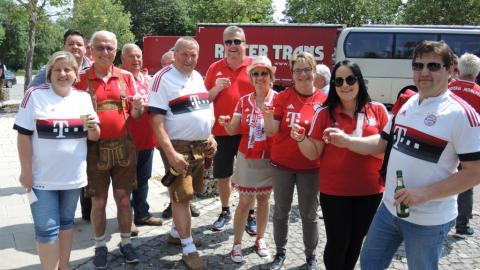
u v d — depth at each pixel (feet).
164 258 13.12
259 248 13.39
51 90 10.46
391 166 8.46
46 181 10.23
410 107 8.21
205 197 19.10
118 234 14.93
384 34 43.91
